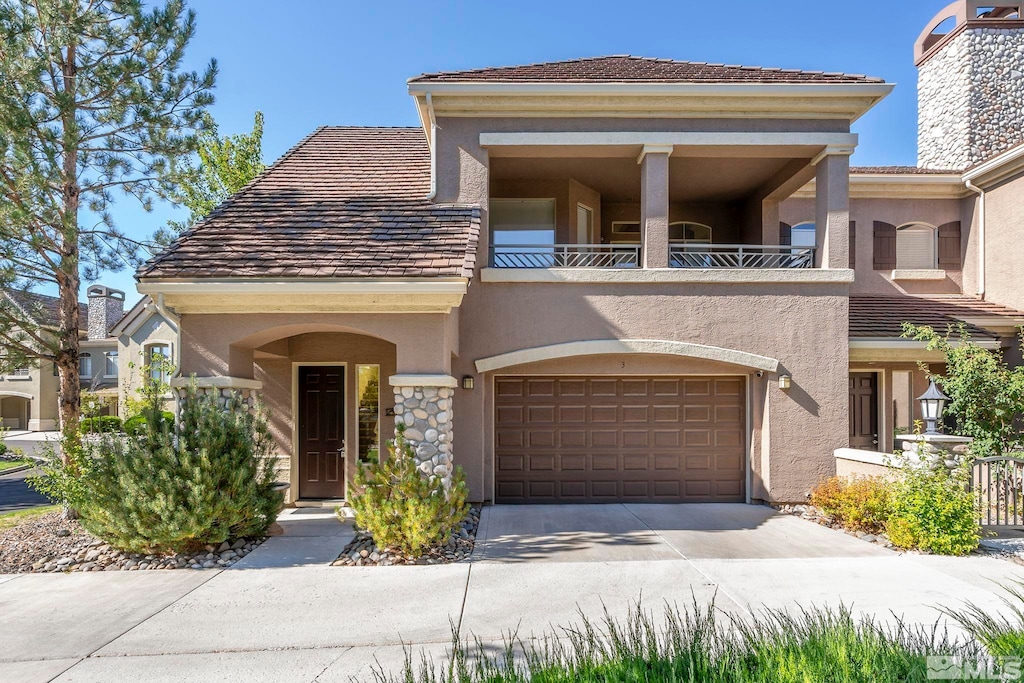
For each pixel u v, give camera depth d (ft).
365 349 41.24
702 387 41.06
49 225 37.45
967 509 28.99
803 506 38.29
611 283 38.78
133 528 28.07
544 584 24.84
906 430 46.44
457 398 38.24
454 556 28.60
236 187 81.66
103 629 20.83
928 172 51.98
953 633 19.51
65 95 37.11
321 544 30.99
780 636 14.96
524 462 40.55
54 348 39.24
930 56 62.03
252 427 31.71
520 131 39.42
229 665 18.21
